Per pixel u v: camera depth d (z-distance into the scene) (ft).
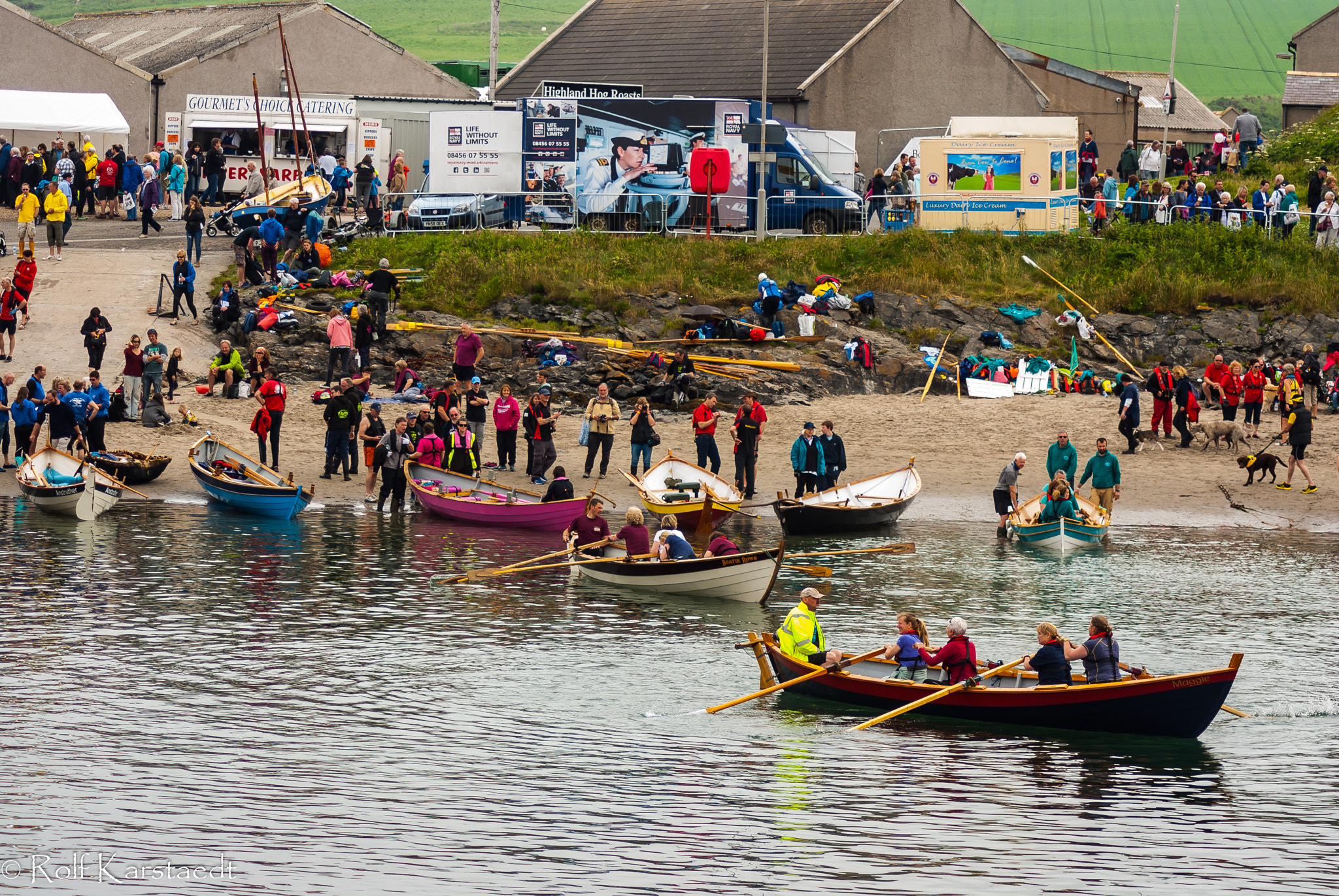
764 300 212.84
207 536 136.46
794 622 93.91
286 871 62.18
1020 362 206.90
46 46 316.60
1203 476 172.04
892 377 206.49
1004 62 307.17
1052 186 239.50
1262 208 241.96
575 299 213.05
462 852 64.80
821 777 76.18
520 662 97.25
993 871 63.62
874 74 292.81
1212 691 80.53
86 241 242.78
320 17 342.23
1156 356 216.95
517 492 153.79
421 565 127.75
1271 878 63.21
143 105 326.44
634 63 315.37
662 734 83.35
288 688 89.45
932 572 129.49
